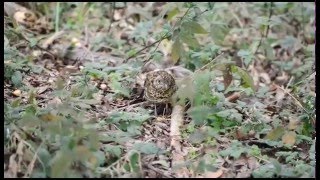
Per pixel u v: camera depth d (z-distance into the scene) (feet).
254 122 31.68
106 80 35.96
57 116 26.53
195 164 27.55
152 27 45.88
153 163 27.84
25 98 33.04
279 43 47.65
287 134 28.17
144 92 33.96
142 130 30.96
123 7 49.73
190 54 39.24
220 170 27.66
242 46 46.85
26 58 37.58
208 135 29.43
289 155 28.81
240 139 30.76
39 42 42.78
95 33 46.52
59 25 47.42
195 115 28.45
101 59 41.09
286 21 50.34
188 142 30.19
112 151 27.20
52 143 26.40
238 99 35.29
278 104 35.58
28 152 25.59
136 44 44.21
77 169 25.59
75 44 43.57
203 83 29.89
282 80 42.75
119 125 30.48
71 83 35.22
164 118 32.81
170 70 38.73
